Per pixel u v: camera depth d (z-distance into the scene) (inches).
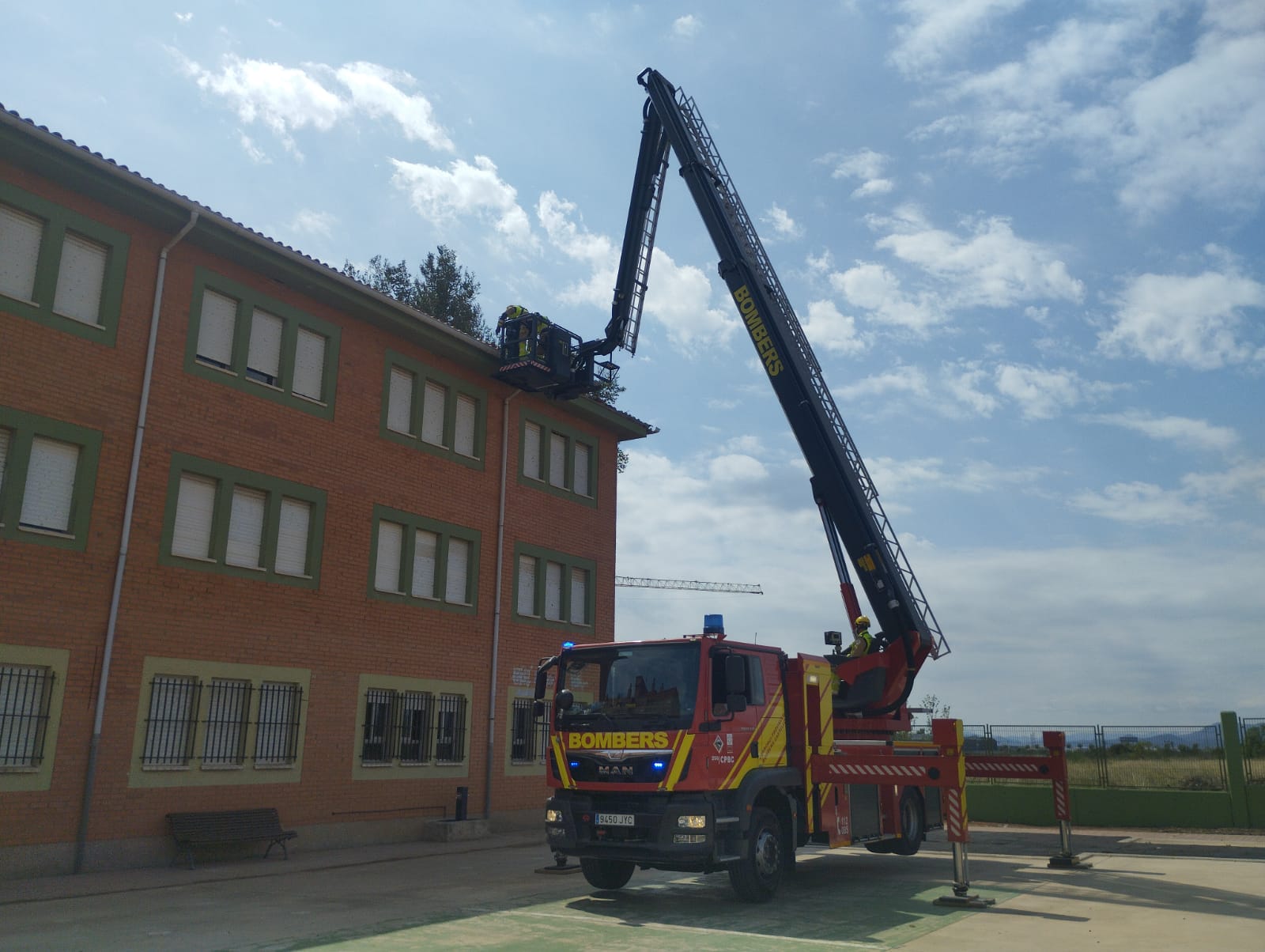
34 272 550.0
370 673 716.0
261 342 677.3
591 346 863.7
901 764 450.9
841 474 637.3
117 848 541.6
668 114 751.1
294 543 680.4
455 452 823.7
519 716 856.3
